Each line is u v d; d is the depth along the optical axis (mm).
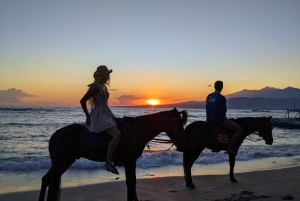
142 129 5832
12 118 44906
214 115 8250
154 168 11227
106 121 5383
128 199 5664
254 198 6918
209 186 8320
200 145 8180
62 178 9281
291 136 28547
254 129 9133
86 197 7086
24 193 7363
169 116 5965
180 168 11297
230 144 8289
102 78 5449
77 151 5566
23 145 17719
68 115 57812
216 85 8516
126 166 5707
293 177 9633
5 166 10781
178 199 6941
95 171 10367
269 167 12062
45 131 26078
